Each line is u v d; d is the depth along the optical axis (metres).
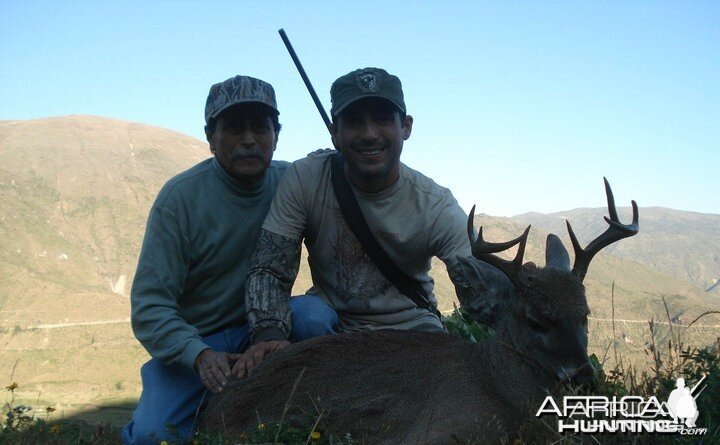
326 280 1.95
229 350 1.91
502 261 1.52
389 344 1.67
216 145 1.88
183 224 1.84
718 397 1.50
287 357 1.68
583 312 1.46
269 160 1.90
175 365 1.83
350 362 1.64
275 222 1.87
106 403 12.79
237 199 1.91
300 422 1.58
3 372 38.78
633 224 1.50
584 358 1.43
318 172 1.89
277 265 1.84
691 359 1.66
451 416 1.48
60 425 2.00
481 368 1.56
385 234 1.87
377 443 1.51
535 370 1.49
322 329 1.86
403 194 1.87
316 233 1.91
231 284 1.92
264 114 1.85
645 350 1.80
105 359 41.66
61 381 36.22
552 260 1.61
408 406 1.54
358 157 1.79
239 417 1.66
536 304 1.46
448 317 2.58
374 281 1.91
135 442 1.79
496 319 1.59
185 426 1.80
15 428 1.91
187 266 1.87
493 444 1.47
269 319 1.79
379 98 1.76
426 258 1.93
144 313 1.78
